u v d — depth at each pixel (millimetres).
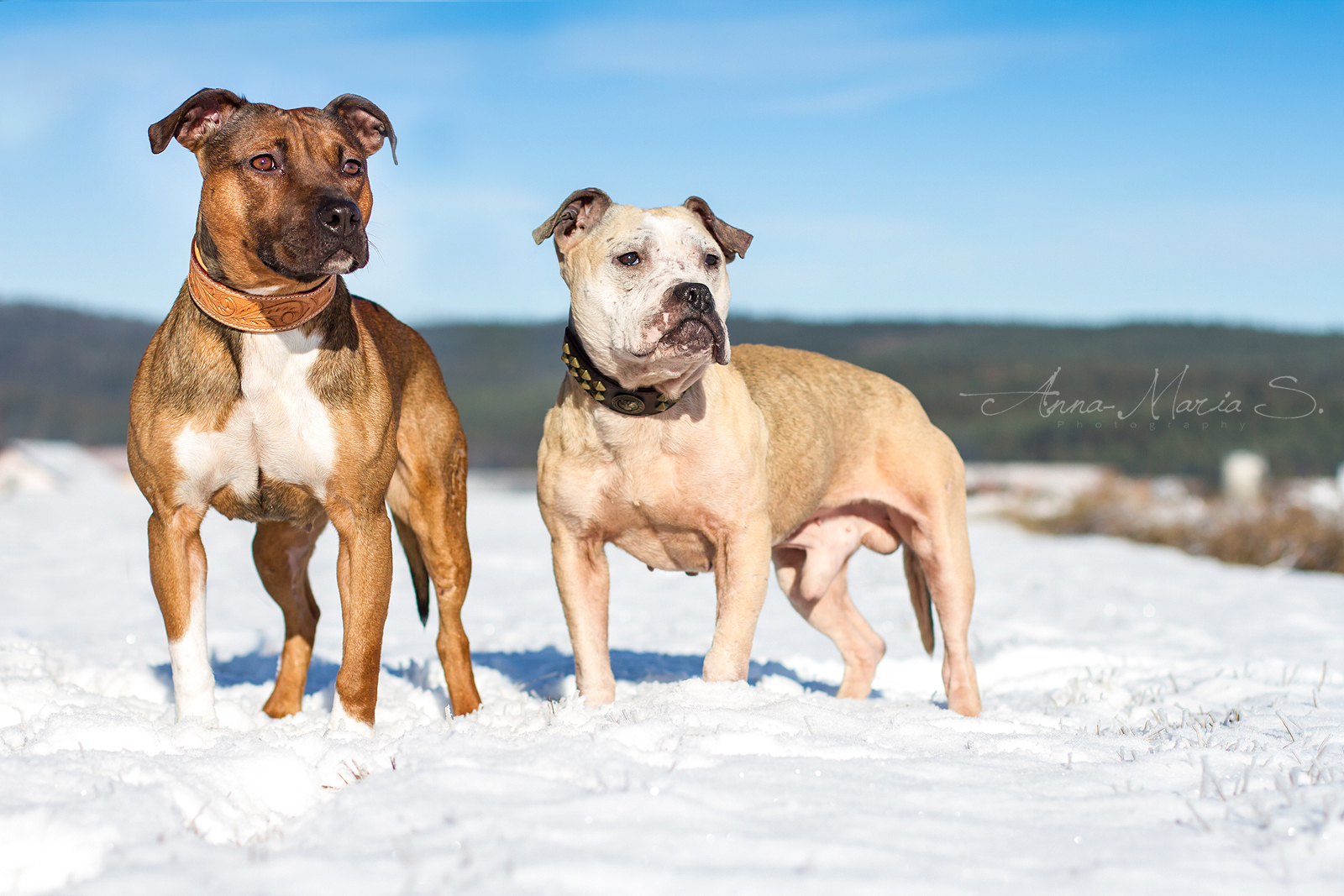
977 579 12500
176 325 4047
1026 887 2273
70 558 12594
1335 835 2535
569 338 4492
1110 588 11945
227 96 3961
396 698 4898
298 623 4871
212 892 2223
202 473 4008
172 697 5195
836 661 7203
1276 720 4414
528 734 3480
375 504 4152
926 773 3160
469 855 2307
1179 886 2285
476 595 10453
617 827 2521
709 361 4094
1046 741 3674
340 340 4070
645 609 9555
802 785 2928
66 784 2877
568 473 4484
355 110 4449
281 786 3094
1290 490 18125
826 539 5379
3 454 27297
